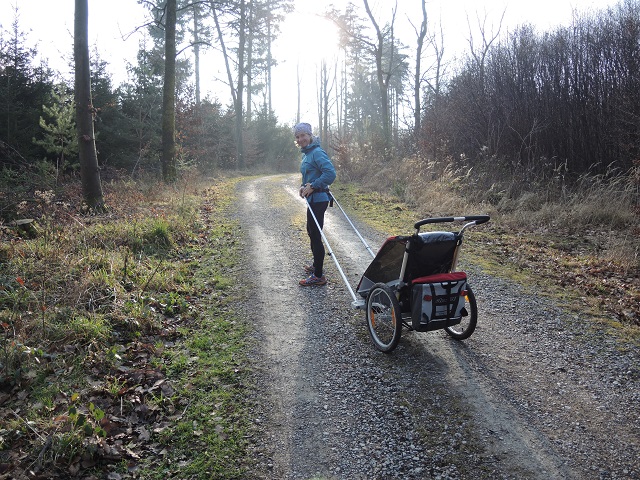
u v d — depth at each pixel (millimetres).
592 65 12188
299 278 6520
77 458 2955
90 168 9922
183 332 4801
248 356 4379
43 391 3629
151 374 3941
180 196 12578
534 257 7465
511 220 9914
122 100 19516
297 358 4355
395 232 9266
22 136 14516
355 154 19328
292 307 5523
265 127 38719
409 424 3398
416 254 4121
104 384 3775
